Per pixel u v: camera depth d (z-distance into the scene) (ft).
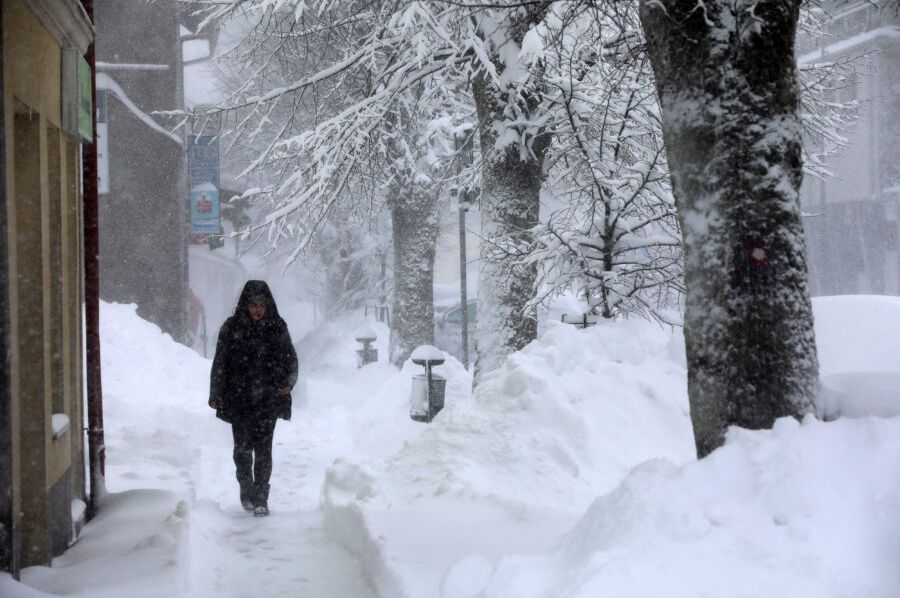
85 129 80.74
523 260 134.21
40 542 64.85
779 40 59.41
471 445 96.99
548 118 140.46
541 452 95.14
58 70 73.46
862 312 96.53
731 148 58.85
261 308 102.53
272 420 102.94
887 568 40.04
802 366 57.77
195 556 75.36
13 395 53.93
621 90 133.28
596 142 140.36
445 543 68.90
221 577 72.90
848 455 47.78
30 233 65.57
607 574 42.19
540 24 126.82
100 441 91.91
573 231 128.88
